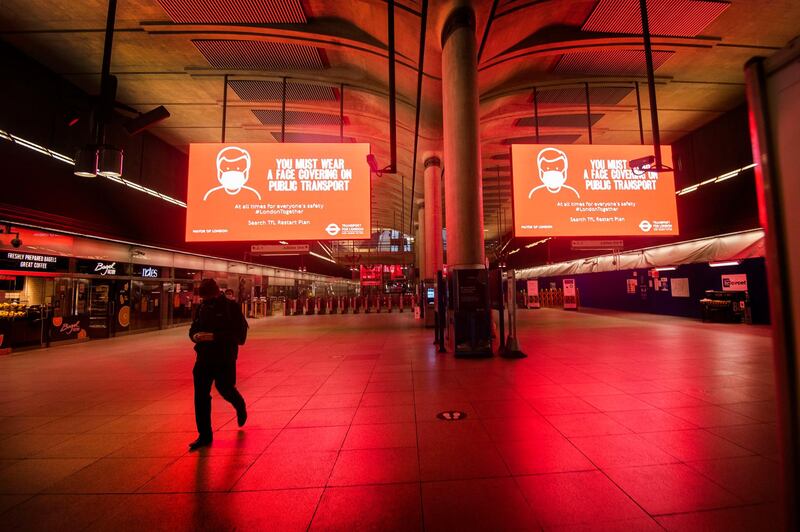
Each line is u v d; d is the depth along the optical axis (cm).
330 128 1452
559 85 1150
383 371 678
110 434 408
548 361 728
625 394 505
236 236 966
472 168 811
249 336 1234
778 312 130
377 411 463
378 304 2472
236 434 400
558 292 2664
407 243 4675
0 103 902
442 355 821
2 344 949
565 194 1019
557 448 346
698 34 938
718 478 288
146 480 306
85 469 327
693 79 1127
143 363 818
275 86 1160
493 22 850
